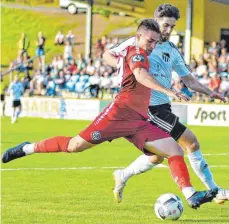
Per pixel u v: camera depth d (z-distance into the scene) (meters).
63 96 44.66
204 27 44.75
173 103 39.56
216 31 45.06
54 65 46.16
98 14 61.75
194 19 44.41
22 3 68.00
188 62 41.97
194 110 39.44
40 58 48.59
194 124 39.47
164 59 12.67
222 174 18.66
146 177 17.67
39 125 38.25
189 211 12.88
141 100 11.13
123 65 11.04
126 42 11.82
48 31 63.22
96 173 18.67
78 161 21.73
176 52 12.82
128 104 11.12
